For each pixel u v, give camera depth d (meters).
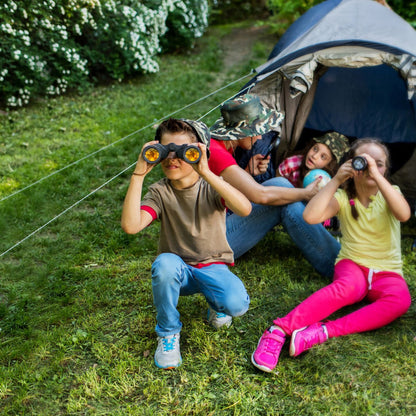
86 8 6.11
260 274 2.95
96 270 3.02
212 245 2.25
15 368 2.26
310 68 3.14
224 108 2.68
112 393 2.11
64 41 6.05
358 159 2.37
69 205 3.88
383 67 3.82
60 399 2.11
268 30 9.52
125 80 7.05
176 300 2.18
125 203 2.06
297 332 2.26
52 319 2.59
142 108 5.98
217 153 2.65
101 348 2.36
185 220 2.20
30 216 3.71
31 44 5.98
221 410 2.02
